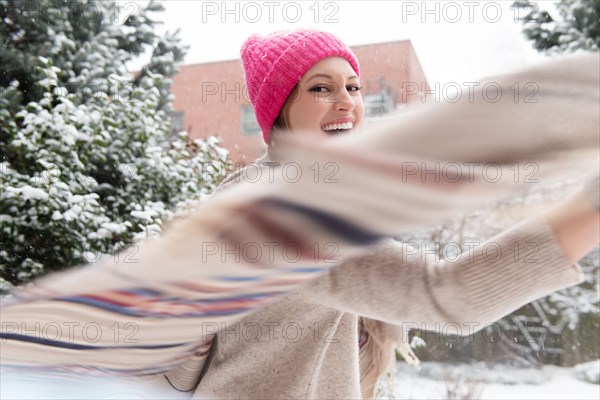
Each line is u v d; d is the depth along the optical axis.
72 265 3.80
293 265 0.38
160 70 5.67
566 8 5.27
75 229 3.90
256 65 1.14
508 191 0.30
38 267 3.64
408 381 4.76
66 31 5.08
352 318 0.98
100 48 5.10
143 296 0.45
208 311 0.56
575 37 5.07
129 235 4.00
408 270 0.70
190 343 0.79
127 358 0.76
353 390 0.99
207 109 6.46
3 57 4.59
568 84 0.25
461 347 4.03
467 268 0.68
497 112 0.25
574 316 5.79
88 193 4.21
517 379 5.41
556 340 5.86
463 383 3.77
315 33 1.08
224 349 0.97
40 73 4.55
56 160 4.05
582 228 0.65
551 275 0.67
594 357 5.81
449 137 0.25
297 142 0.27
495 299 0.68
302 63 1.04
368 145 0.26
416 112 0.25
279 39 1.10
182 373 0.99
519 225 0.69
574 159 0.27
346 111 1.03
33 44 4.85
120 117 4.62
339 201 0.30
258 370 0.95
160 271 0.37
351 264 0.71
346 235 0.33
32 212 3.73
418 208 0.31
